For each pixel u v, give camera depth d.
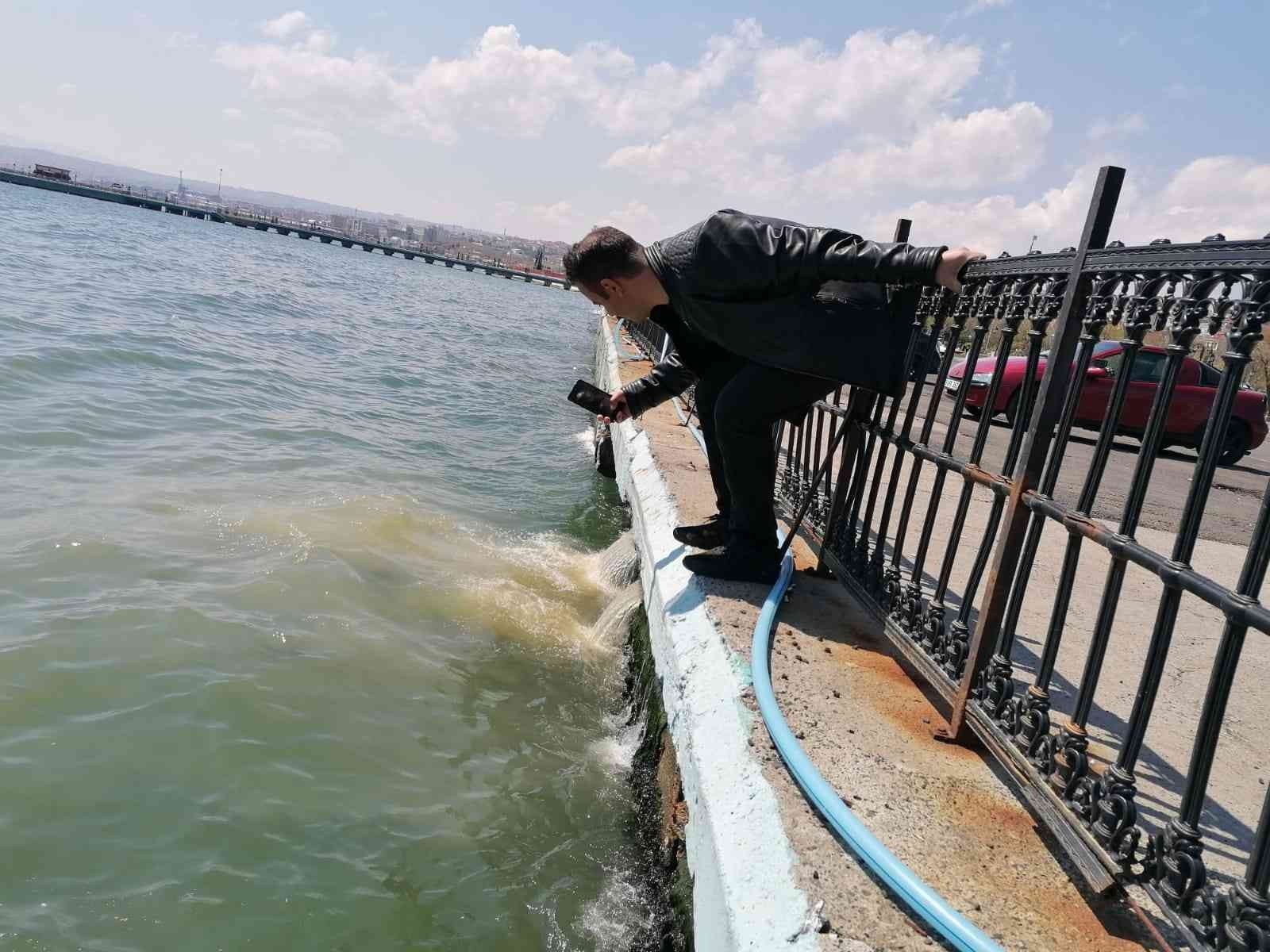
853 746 2.68
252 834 3.28
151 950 2.68
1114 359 13.06
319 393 13.44
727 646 3.30
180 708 3.93
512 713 4.57
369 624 5.14
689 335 3.87
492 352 25.09
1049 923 1.98
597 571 6.72
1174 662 3.83
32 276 20.45
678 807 3.36
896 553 3.46
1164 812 2.52
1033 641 3.86
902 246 2.94
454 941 2.99
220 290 26.67
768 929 2.00
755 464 3.69
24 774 3.34
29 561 5.16
